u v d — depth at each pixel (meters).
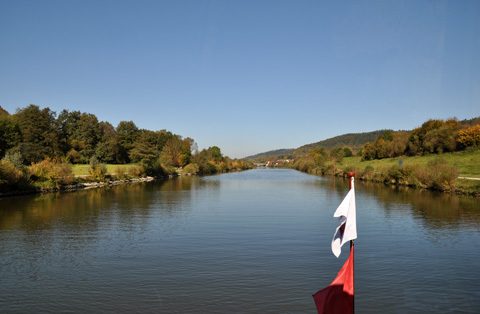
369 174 74.62
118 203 35.25
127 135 129.75
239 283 12.33
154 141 142.12
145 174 89.50
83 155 108.56
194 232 20.73
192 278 12.84
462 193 42.88
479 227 22.17
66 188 53.88
